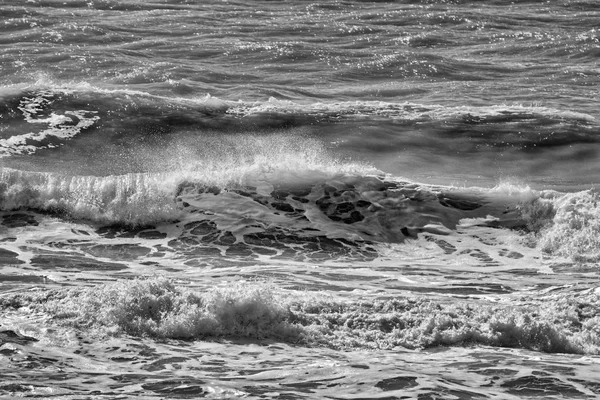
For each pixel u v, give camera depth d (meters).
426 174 74.62
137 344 27.48
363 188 59.41
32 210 54.00
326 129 82.88
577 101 102.88
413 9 157.25
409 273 46.59
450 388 23.91
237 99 95.25
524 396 23.56
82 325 28.73
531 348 29.97
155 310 30.06
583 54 131.25
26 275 41.28
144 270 44.41
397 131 83.94
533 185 73.94
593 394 23.98
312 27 138.50
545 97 104.06
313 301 33.09
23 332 27.80
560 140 85.06
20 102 80.75
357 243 52.91
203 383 23.73
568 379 25.33
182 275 43.38
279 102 89.69
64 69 105.88
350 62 117.38
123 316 29.39
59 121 78.19
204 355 26.77
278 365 25.88
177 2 152.75
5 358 25.34
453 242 53.94
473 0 168.62
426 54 122.94
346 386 23.83
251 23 139.12
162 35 127.69
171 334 28.67
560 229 54.59
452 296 40.59
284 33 133.50
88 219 53.72
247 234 52.72
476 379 25.06
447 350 28.77
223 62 114.44
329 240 52.88
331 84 106.69
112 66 107.56
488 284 44.47
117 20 135.62
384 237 54.28
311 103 95.44
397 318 31.30
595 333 32.16
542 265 50.00
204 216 54.66
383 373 25.14
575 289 43.47
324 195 58.38
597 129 88.56
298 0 160.00
